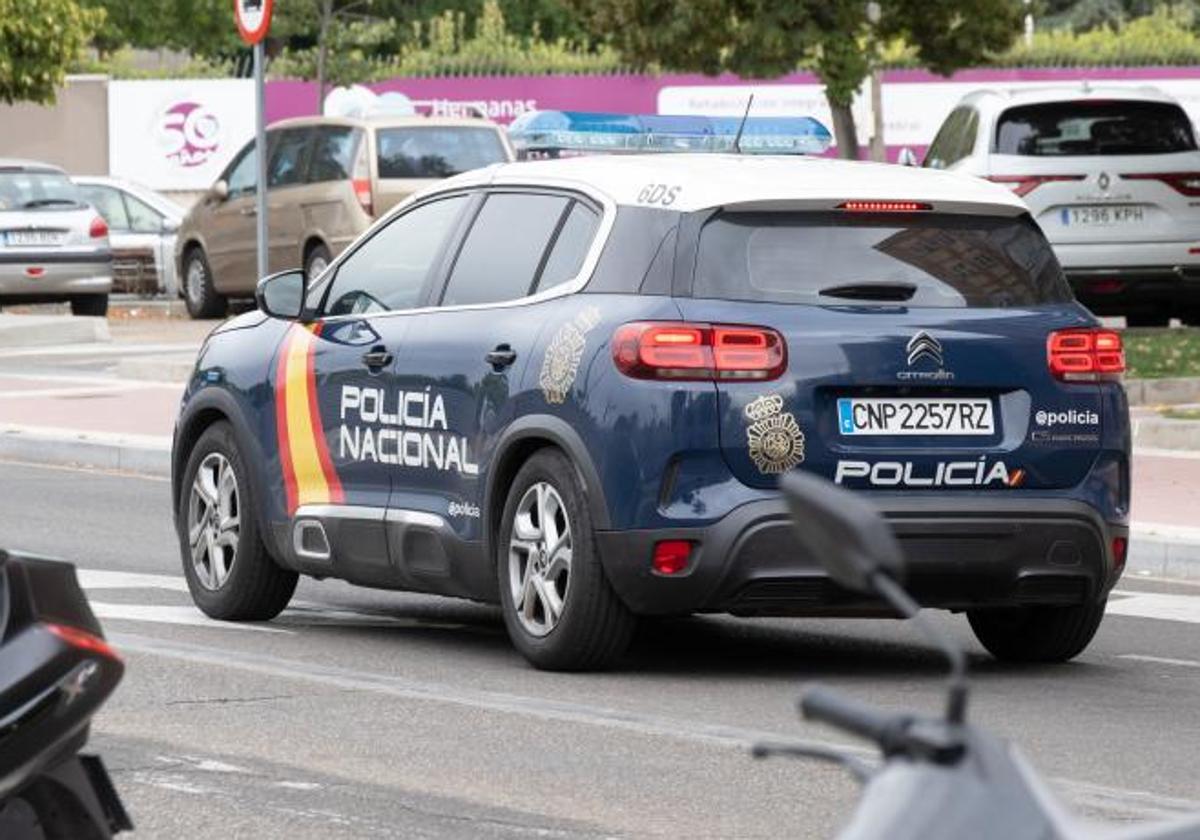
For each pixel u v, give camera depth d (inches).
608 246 764.0
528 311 778.2
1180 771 633.6
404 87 3705.7
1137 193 1734.7
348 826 563.5
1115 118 1749.5
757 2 1942.7
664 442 730.2
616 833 557.3
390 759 638.5
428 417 801.6
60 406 1694.1
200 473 895.7
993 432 754.8
